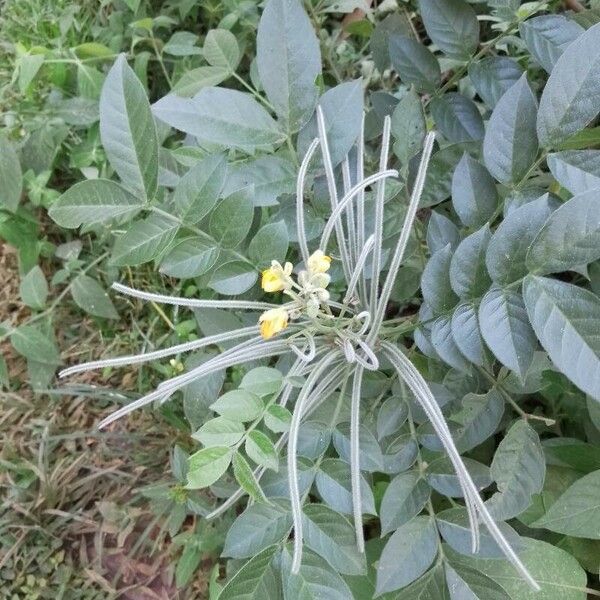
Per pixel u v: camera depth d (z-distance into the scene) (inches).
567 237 10.5
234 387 19.7
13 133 24.9
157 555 20.0
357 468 11.4
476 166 13.5
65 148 25.0
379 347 13.7
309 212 15.0
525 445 13.5
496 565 14.5
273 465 11.1
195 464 10.9
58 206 13.2
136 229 13.7
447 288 12.6
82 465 21.5
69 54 24.6
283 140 14.2
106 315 22.7
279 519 12.5
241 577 12.2
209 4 24.2
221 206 13.6
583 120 11.9
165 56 25.4
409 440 13.8
